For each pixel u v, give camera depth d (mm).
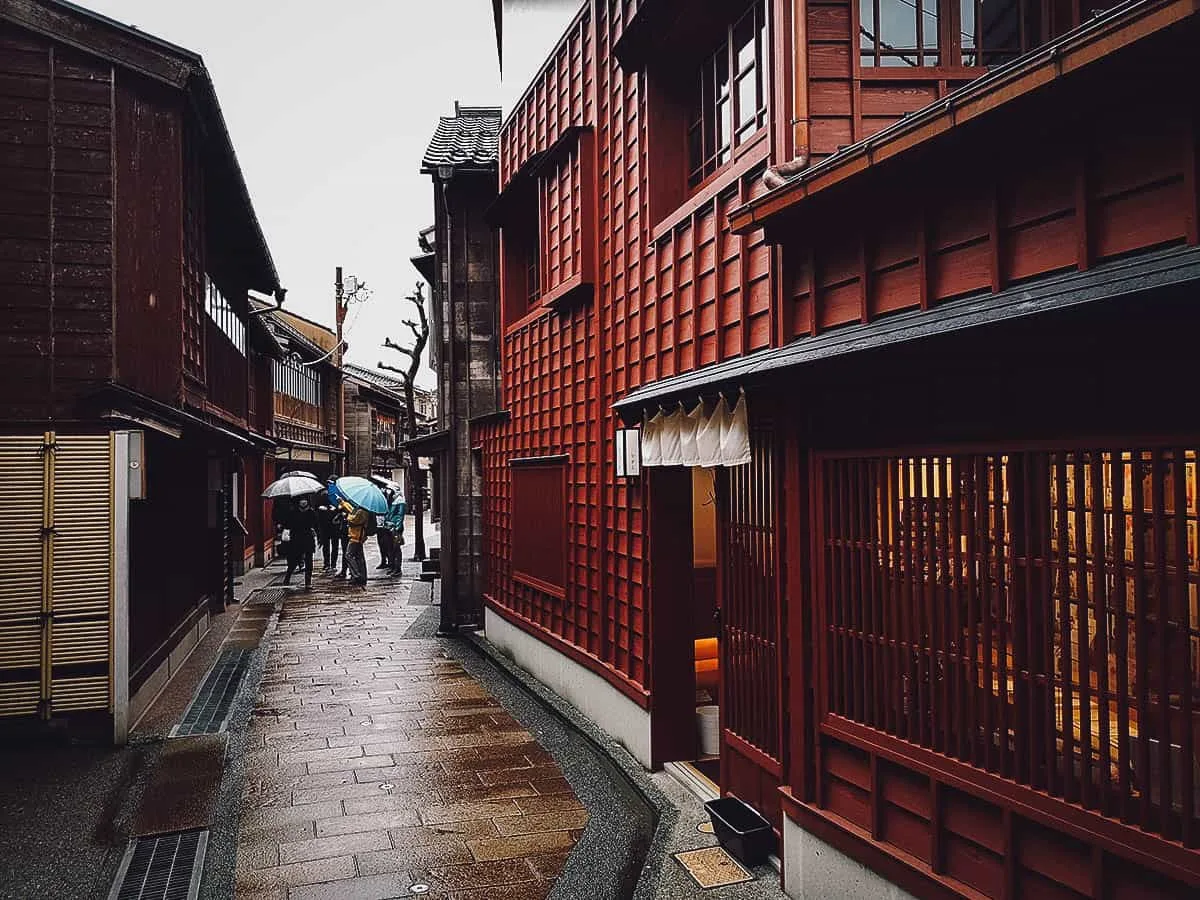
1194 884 2895
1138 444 3059
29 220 8516
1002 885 3701
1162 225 3051
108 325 8609
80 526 8422
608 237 8609
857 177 4020
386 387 50125
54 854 5926
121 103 8922
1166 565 3047
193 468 13703
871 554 4461
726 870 5395
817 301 4812
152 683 10000
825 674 4828
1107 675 3236
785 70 4977
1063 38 2973
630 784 7098
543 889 5480
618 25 8266
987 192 3752
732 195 5969
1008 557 3641
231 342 16000
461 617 14516
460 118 16344
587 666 9039
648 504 7422
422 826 6480
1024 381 3543
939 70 4875
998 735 3699
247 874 5688
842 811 4742
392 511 23875
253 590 20312
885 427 4355
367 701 10180
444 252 14773
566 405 9914
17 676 8266
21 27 8547
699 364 6473
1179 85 2943
